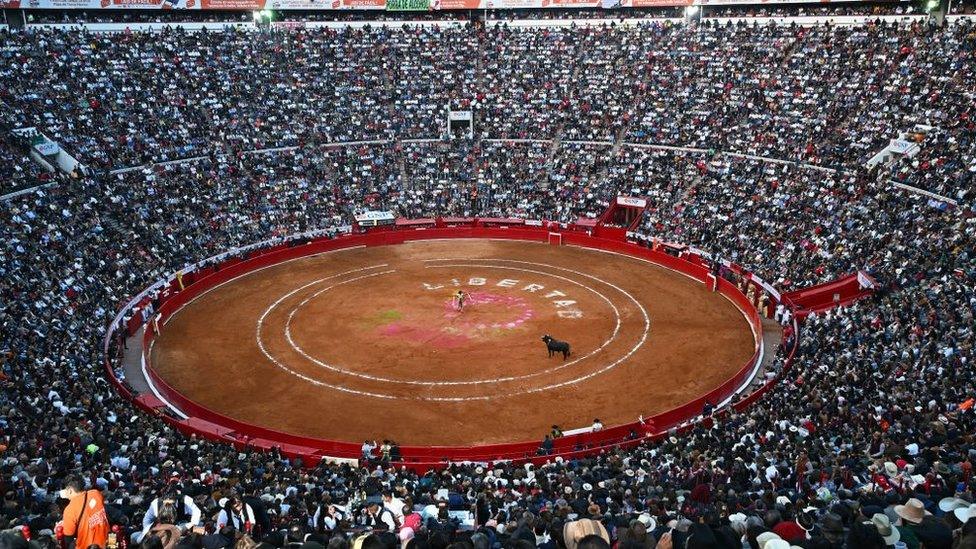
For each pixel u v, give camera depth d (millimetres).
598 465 31156
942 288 45156
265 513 18141
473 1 95875
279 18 98562
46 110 72875
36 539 12789
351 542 11508
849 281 54688
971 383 31984
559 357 49375
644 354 49812
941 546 9773
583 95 87875
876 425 30172
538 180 81188
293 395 44594
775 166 72875
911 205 59531
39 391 36844
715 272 62969
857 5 89812
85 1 88500
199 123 79500
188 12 96625
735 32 89125
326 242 73625
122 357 49781
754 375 46344
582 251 73625
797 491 24312
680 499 23594
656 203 75125
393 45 93938
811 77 80500
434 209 79438
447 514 22406
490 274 66625
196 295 62000
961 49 75188
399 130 85688
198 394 44875
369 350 50781
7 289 48844
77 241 59594
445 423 41125
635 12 95438
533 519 16531
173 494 21750
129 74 81062
